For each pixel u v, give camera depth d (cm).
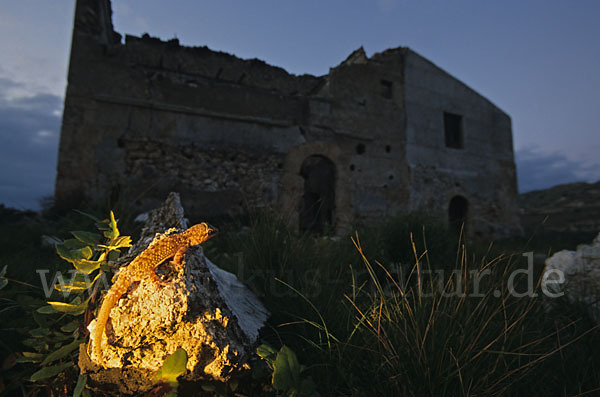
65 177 810
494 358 193
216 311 171
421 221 452
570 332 253
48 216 756
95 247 177
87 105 859
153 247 167
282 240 332
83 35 882
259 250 312
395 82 1310
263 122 1045
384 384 180
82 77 865
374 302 221
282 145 1063
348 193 1130
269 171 1030
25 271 308
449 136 1453
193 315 163
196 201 920
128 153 880
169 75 964
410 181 1254
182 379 161
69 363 164
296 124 1095
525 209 2745
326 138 1130
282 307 256
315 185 1487
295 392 158
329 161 1159
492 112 1544
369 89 1244
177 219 240
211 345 162
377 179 1200
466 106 1473
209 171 955
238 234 431
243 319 208
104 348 152
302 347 216
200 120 974
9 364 178
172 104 945
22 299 187
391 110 1278
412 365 176
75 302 169
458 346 183
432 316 197
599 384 190
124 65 910
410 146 1290
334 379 194
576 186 2767
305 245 352
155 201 878
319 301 258
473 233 1345
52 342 173
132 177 872
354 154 1177
